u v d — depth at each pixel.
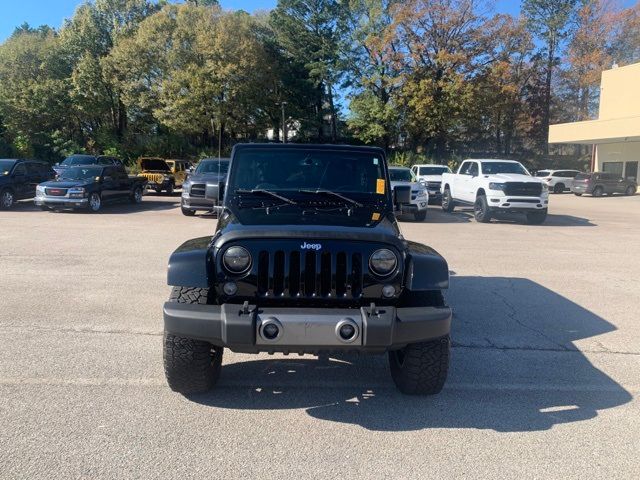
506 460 3.40
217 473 3.18
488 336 5.96
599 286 8.49
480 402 4.27
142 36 43.56
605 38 54.28
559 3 57.00
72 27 48.88
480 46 44.25
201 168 17.98
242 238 3.85
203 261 3.90
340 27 51.09
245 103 45.56
